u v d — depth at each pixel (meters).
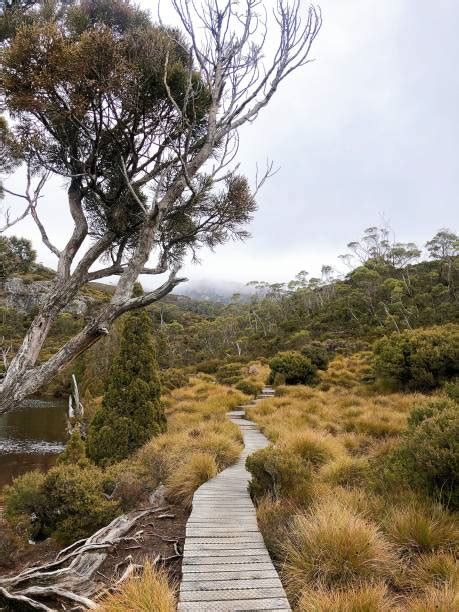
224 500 6.22
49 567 5.18
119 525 5.98
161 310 84.12
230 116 4.66
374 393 16.84
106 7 4.39
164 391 19.55
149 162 4.81
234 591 3.63
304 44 4.73
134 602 3.50
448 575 3.70
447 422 5.47
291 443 8.24
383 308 47.16
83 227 4.46
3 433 22.62
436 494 5.11
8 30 4.17
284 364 22.42
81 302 52.81
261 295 75.69
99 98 3.98
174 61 4.48
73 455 9.48
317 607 3.23
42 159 4.68
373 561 3.99
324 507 4.81
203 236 5.38
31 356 3.92
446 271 52.69
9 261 7.62
